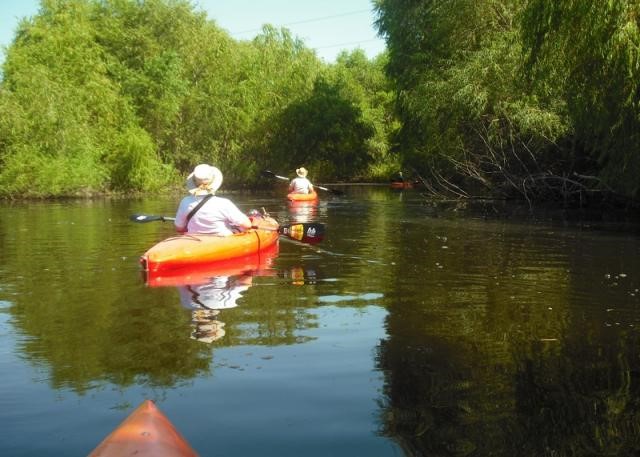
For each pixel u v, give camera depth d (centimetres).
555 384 320
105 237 966
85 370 339
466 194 1984
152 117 2784
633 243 900
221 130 3064
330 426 271
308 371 338
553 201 1767
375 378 328
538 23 1098
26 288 562
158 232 1038
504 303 504
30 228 1123
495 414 283
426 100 1877
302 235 905
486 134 1802
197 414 282
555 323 441
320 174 3831
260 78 3238
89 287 566
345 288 566
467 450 248
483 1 1828
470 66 1694
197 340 395
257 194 2528
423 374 335
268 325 432
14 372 335
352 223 1212
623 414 282
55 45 2550
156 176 2616
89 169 2383
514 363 353
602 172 1251
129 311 473
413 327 430
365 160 3966
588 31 982
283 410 287
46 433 264
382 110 4059
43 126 2314
